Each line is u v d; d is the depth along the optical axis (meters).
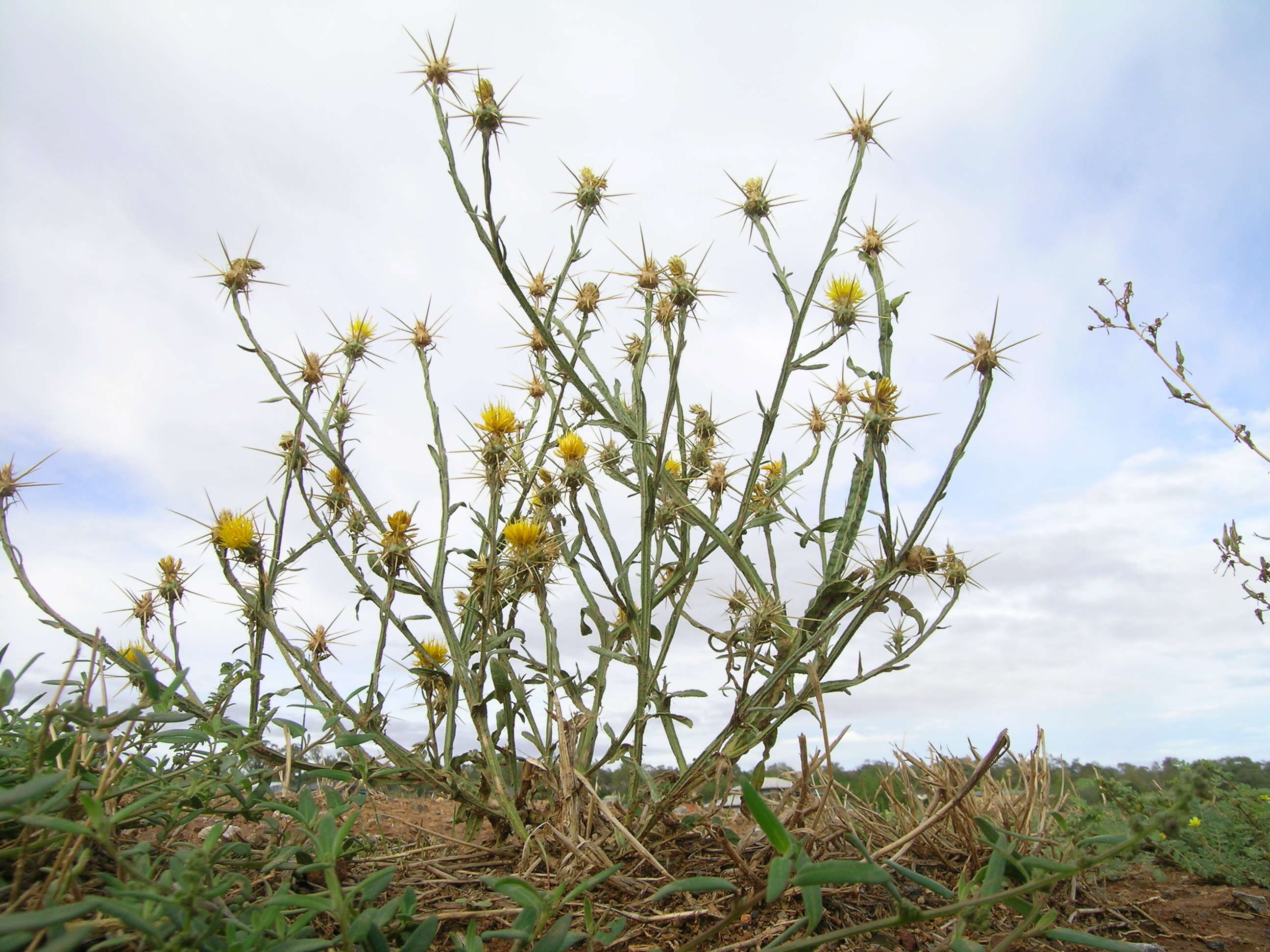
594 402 2.75
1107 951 1.52
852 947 2.00
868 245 3.02
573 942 1.56
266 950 1.40
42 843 1.58
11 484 2.44
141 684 2.16
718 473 3.32
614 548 2.98
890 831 2.73
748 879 2.07
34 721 1.89
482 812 2.77
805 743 2.12
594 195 3.18
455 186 2.53
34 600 2.37
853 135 2.90
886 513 2.38
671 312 2.94
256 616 2.82
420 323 3.36
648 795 2.68
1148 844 3.55
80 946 1.41
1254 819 3.49
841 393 3.45
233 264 2.99
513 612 3.22
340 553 2.92
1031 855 2.43
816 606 2.75
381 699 2.82
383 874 1.64
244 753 2.18
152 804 1.86
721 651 2.65
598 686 2.79
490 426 2.88
